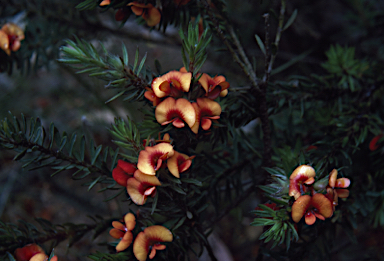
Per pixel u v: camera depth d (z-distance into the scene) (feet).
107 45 1.39
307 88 1.17
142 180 0.94
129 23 1.55
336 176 0.96
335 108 1.20
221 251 1.72
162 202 0.99
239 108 1.08
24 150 0.99
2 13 1.23
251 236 1.87
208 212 1.41
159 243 0.98
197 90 0.97
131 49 1.50
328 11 1.74
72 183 1.99
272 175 0.99
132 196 0.95
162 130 0.99
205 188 1.10
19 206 2.00
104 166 1.02
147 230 0.98
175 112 0.95
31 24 1.24
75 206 1.83
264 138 1.08
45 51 1.25
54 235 1.07
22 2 1.24
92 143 1.03
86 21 1.30
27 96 2.06
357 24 1.50
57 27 1.27
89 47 0.98
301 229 1.05
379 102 1.21
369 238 1.38
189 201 1.03
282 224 0.97
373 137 1.17
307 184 0.95
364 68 1.22
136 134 0.97
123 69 0.97
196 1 1.10
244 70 1.04
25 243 1.04
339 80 1.22
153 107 0.99
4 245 1.02
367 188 1.12
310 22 1.75
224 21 1.11
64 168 1.01
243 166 1.15
